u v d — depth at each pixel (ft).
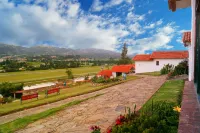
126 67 181.27
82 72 385.91
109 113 28.22
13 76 329.93
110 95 43.06
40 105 54.29
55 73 385.09
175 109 20.56
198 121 16.03
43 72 406.21
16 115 44.29
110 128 21.12
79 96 60.08
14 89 116.78
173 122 19.03
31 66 502.79
